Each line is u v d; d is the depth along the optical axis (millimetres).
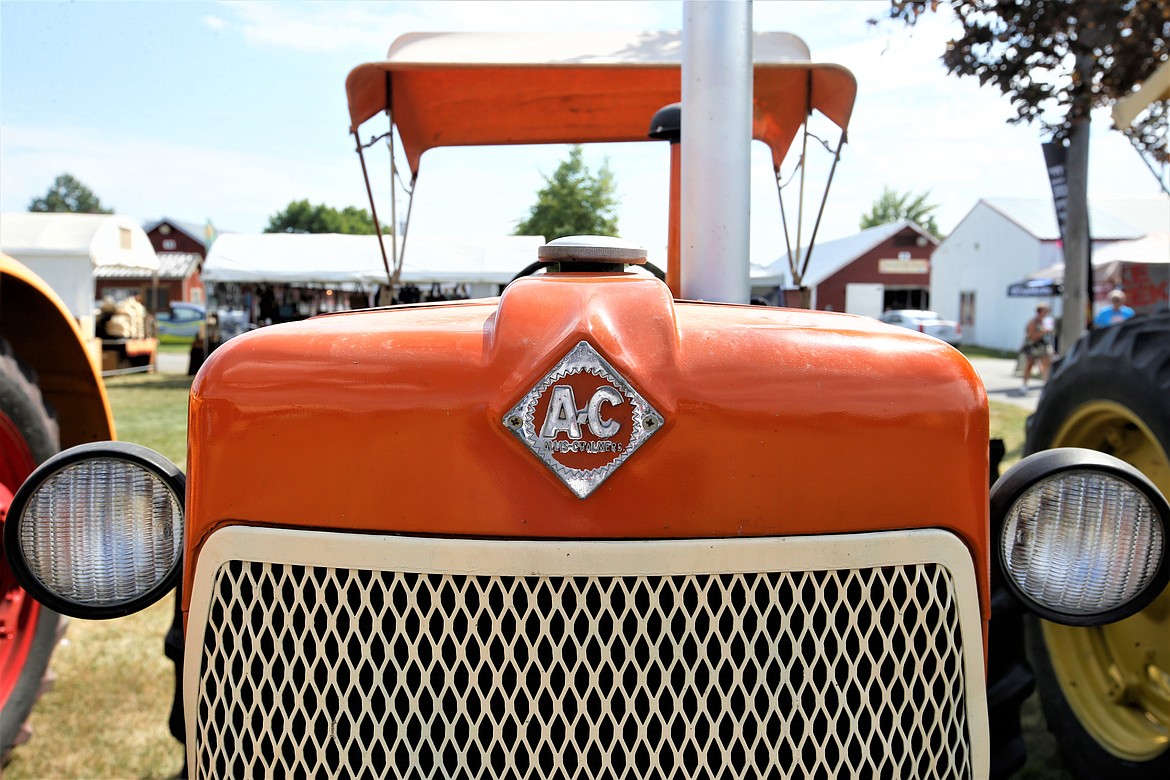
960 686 1216
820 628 1164
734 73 1955
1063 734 2375
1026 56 4766
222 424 1204
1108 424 2328
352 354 1188
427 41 3523
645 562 1110
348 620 1146
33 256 16312
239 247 15930
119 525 1390
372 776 1138
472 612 1129
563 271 1474
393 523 1146
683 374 1144
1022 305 25906
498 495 1122
